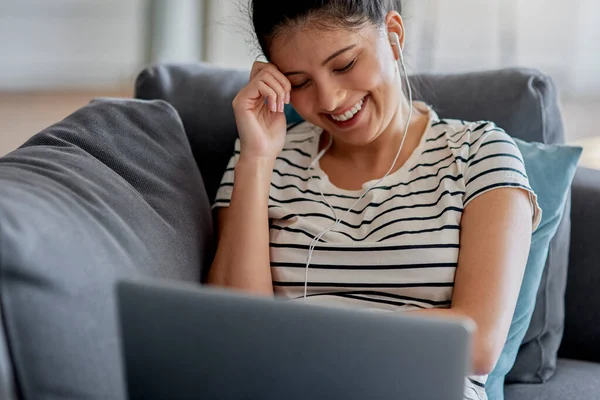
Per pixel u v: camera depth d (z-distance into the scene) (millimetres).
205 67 1771
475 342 1218
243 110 1447
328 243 1411
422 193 1416
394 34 1430
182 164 1432
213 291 804
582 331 1635
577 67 4758
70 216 1074
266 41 1401
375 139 1487
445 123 1507
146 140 1406
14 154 1275
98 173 1259
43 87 4816
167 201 1329
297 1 1312
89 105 1447
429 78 1707
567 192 1498
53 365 965
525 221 1335
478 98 1643
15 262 933
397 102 1445
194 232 1354
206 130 1692
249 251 1419
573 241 1634
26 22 4707
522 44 4754
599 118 4383
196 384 830
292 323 789
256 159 1462
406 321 768
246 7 1500
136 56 4844
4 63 4738
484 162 1381
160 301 808
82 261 1022
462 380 770
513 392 1521
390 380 784
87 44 4797
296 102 1441
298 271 1425
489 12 4664
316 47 1331
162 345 823
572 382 1528
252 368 811
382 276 1365
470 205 1356
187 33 4844
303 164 1559
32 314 950
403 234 1372
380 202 1438
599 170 1762
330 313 781
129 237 1156
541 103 1611
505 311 1249
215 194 1688
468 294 1270
